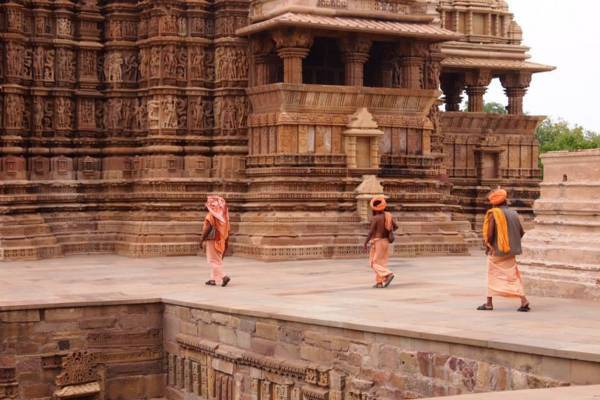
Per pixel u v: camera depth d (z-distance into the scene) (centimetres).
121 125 3203
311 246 2878
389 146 3112
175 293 2058
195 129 3142
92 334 1950
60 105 3155
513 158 3756
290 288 2130
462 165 3672
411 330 1431
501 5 3891
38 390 1909
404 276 2384
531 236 1916
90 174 3195
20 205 2973
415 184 3133
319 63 3216
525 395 1063
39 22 3138
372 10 3058
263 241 2869
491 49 3825
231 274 2448
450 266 2675
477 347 1339
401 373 1452
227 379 1828
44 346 1912
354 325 1527
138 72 3203
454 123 3672
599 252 1784
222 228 2205
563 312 1648
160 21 3116
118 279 2338
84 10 3203
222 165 3103
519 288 1669
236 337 1800
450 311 1688
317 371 1594
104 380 1964
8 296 2011
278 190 2942
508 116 3741
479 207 3659
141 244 2984
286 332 1681
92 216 3159
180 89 3134
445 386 1384
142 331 1994
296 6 2908
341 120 3017
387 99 3088
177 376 1980
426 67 3356
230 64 3106
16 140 3045
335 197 2980
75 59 3206
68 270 2559
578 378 1217
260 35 3052
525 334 1386
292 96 2934
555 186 1888
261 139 3034
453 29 3800
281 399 1691
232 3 3102
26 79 3116
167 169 3097
